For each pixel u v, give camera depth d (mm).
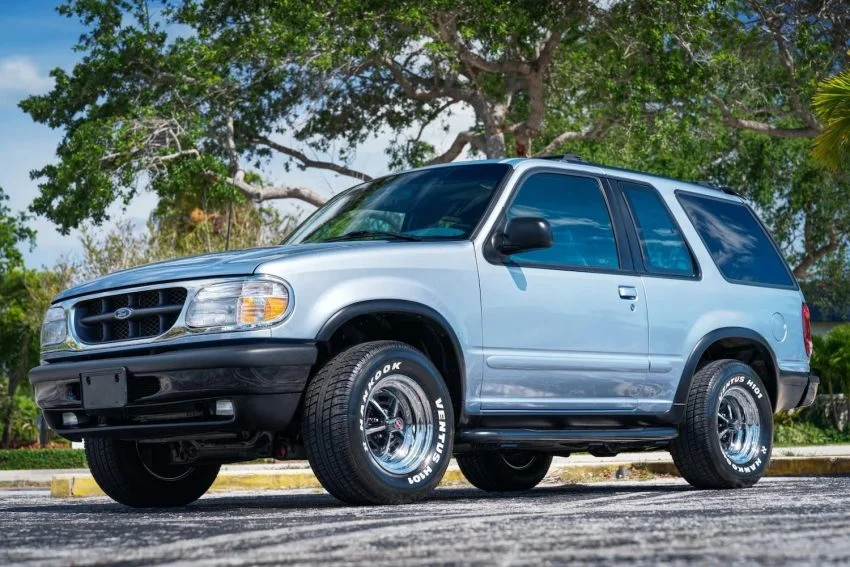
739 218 10266
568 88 36844
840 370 36750
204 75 33094
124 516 7086
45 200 33812
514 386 8039
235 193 33406
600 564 4016
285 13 31484
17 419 60219
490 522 5680
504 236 8039
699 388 9312
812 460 13570
